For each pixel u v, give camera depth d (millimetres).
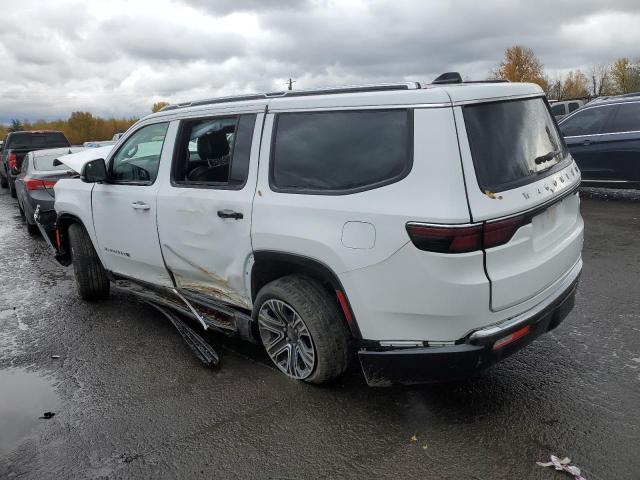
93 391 3729
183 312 4277
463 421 3096
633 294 4883
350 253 2916
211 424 3240
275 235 3238
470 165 2658
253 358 4055
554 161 3326
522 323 2836
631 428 2930
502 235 2689
